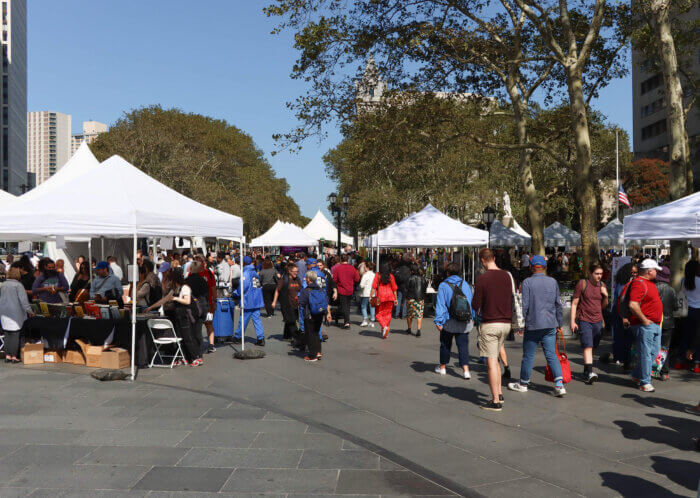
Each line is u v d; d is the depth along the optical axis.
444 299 8.56
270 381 8.38
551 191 38.22
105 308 9.52
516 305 12.60
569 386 7.96
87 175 9.71
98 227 8.66
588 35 13.41
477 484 4.59
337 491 4.43
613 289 10.60
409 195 40.75
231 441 5.62
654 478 4.71
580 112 13.92
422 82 16.83
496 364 6.85
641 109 65.62
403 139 17.03
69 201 8.89
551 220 54.97
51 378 8.52
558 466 4.99
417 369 9.27
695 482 4.63
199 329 9.72
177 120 51.03
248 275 11.41
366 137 16.81
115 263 14.73
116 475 4.72
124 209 8.60
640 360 7.69
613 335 9.31
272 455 5.23
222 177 58.12
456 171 37.53
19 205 8.90
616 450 5.39
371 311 14.99
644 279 7.66
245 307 11.34
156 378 8.56
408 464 5.03
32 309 10.14
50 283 11.06
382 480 4.66
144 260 10.69
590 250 13.92
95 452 5.27
